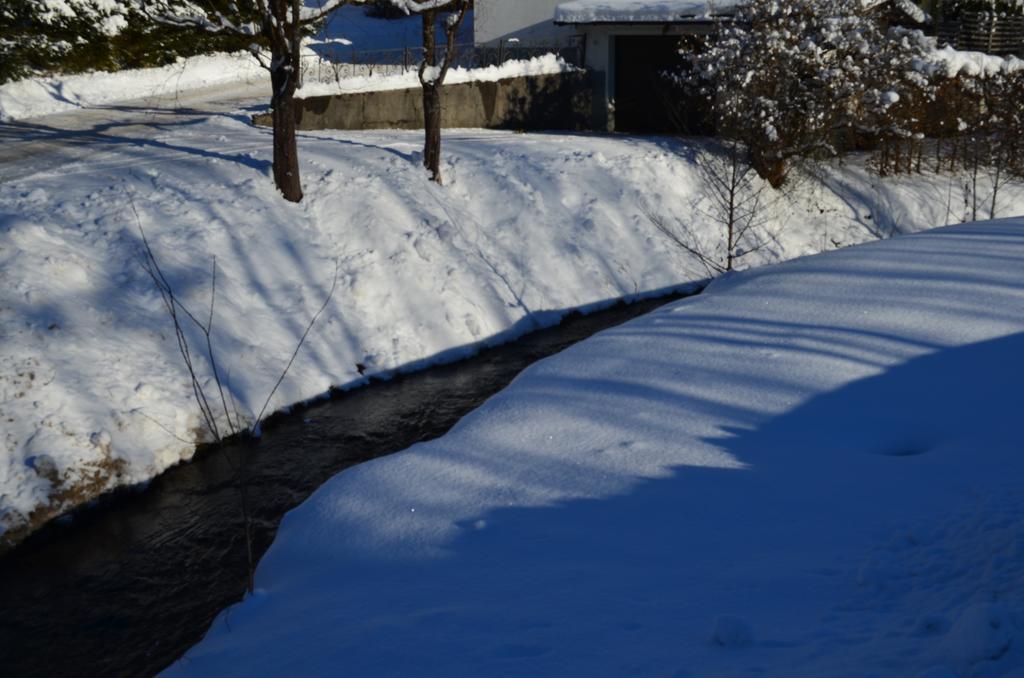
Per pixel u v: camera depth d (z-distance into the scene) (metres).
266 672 4.81
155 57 24.11
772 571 5.02
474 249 14.64
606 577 5.23
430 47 15.52
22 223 11.66
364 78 20.53
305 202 14.14
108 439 9.60
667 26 22.98
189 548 8.50
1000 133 21.09
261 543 8.55
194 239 12.63
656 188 17.41
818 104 18.84
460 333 13.18
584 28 24.25
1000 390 7.24
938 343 8.30
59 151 15.50
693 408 7.66
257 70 25.22
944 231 12.48
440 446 7.62
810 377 7.94
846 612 4.41
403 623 4.91
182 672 5.21
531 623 4.73
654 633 4.46
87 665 6.90
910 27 23.70
